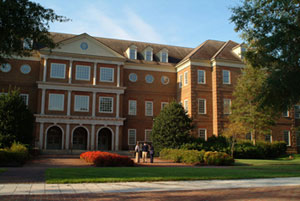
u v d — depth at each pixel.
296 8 22.47
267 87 22.98
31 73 39.34
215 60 41.25
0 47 19.92
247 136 41.56
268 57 22.97
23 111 29.52
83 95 39.16
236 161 29.03
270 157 37.75
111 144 39.66
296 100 23.16
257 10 23.30
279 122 45.16
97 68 40.22
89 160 24.39
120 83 40.75
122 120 39.84
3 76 38.28
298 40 22.17
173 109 33.47
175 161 27.83
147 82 44.12
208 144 33.66
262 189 11.27
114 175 14.60
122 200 8.90
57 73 38.59
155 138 33.84
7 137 27.39
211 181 13.40
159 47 49.94
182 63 43.19
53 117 37.25
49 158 29.38
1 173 15.63
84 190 10.55
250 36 23.47
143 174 15.19
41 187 11.04
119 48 46.88
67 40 39.16
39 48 39.97
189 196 9.70
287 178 14.68
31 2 19.70
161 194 10.01
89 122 38.50
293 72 22.19
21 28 19.47
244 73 36.97
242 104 37.38
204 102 41.16
